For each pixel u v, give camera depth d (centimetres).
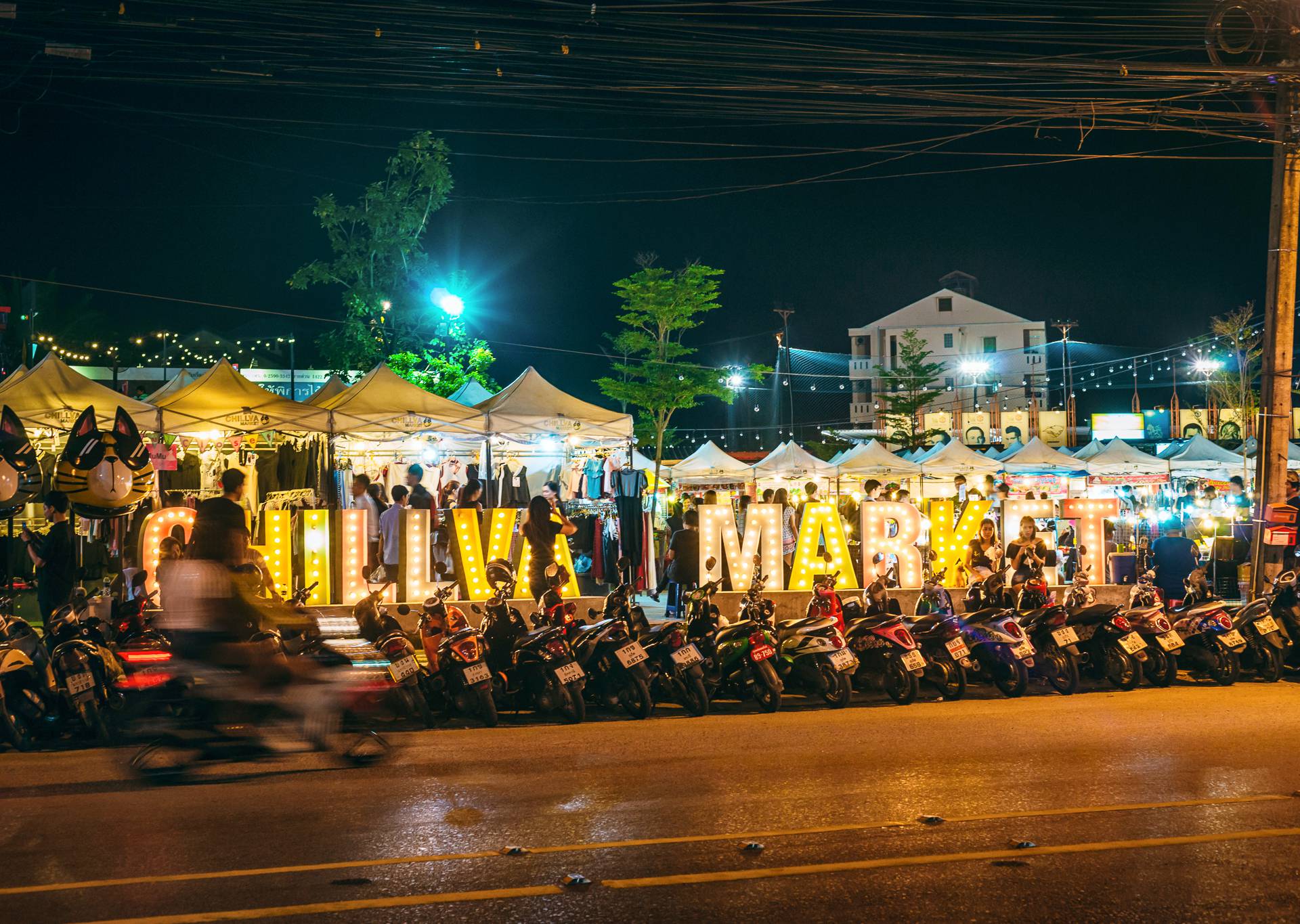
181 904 524
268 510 1517
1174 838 634
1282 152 1525
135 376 3631
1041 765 848
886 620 1206
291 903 525
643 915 505
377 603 1123
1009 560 1573
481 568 1587
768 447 7238
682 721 1102
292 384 3425
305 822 685
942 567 1806
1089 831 650
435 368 3136
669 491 3088
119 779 826
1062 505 1889
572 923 495
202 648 801
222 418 1895
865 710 1159
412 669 1034
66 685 947
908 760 875
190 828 672
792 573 1733
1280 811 699
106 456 1453
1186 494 3039
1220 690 1284
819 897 531
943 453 3098
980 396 7294
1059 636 1249
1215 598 1428
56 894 541
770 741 973
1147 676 1308
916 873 570
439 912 511
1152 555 1756
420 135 3067
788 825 668
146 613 1288
